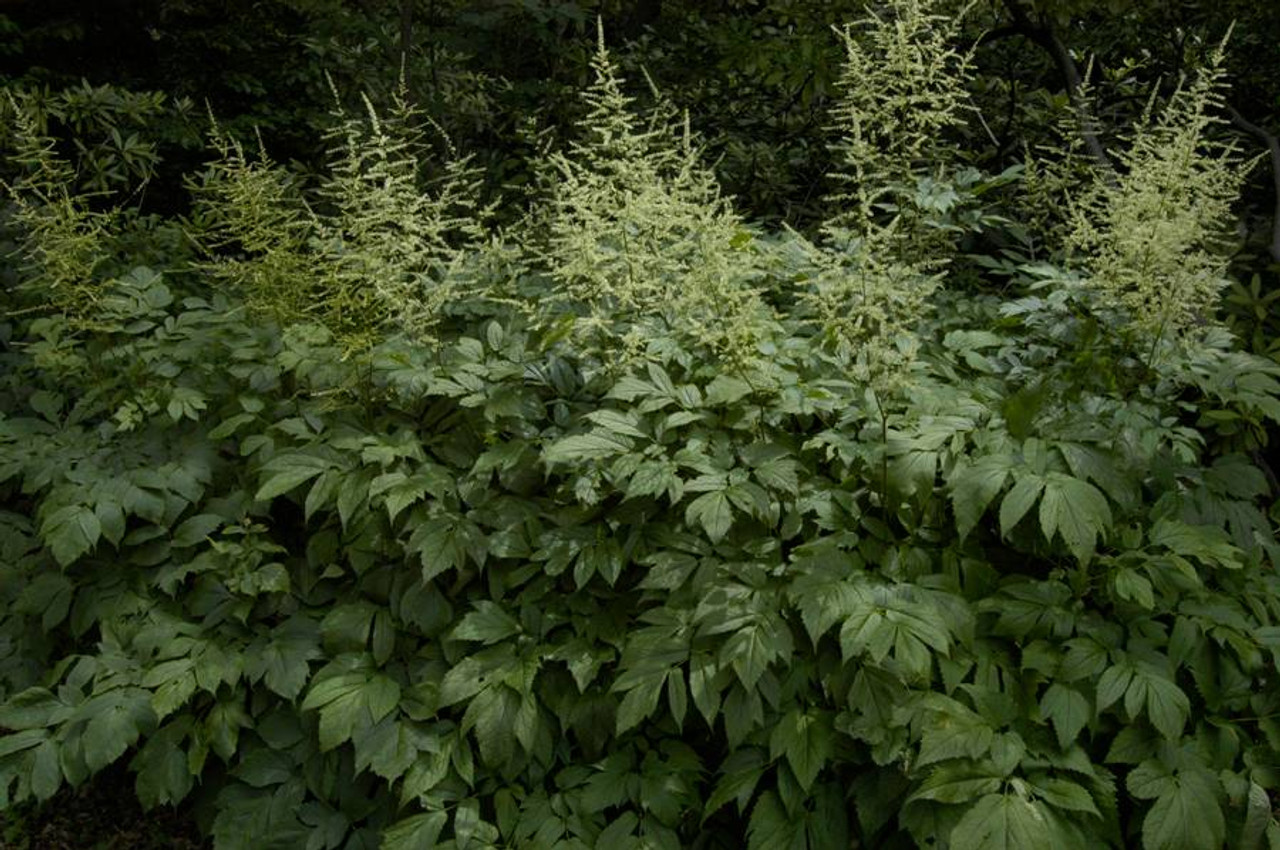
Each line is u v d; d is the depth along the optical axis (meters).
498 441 3.45
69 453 3.65
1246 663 2.92
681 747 3.13
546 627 3.23
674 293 3.56
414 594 3.33
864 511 3.25
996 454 3.06
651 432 3.19
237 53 10.20
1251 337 4.59
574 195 3.38
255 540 3.47
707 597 3.00
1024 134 6.36
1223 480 3.49
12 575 3.73
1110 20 6.85
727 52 6.72
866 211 3.28
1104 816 2.81
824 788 2.98
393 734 3.14
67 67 9.80
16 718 3.26
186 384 3.87
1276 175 5.29
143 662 3.35
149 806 3.17
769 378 3.30
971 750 2.71
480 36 7.48
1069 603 3.05
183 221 5.21
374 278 3.39
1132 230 3.27
